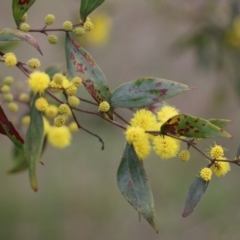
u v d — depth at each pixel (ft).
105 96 1.80
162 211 3.70
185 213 1.77
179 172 3.83
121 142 3.85
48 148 3.83
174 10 2.91
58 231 3.63
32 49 3.37
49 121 1.99
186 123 1.73
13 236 3.55
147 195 1.77
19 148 1.81
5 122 1.80
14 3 1.80
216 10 2.87
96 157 3.90
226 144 3.72
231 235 3.33
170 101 3.82
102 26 2.76
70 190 3.79
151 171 3.84
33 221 3.63
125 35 3.59
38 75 1.72
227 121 1.78
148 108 1.86
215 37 2.82
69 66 1.81
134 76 3.80
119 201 3.82
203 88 3.82
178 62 3.76
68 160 3.88
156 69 3.78
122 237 3.66
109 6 2.81
